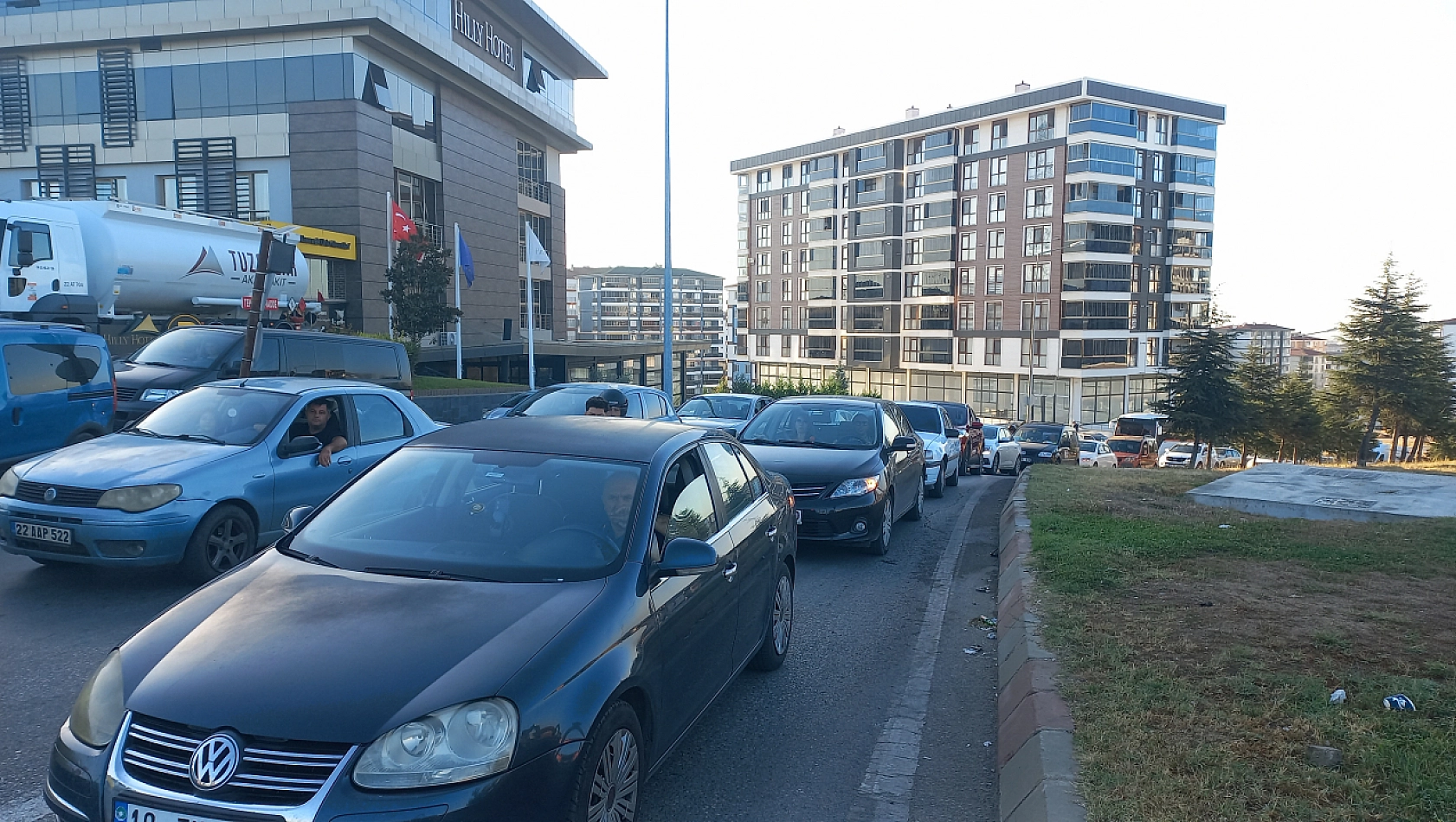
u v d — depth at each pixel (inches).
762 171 3417.8
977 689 209.9
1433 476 495.2
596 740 117.3
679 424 195.9
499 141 1723.7
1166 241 2576.3
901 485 402.0
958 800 154.6
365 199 1309.1
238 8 1278.3
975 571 337.7
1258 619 219.9
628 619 132.0
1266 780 137.4
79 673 194.7
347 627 120.1
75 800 107.0
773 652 212.5
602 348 1813.5
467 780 102.7
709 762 167.3
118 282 717.9
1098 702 168.9
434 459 167.8
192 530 246.8
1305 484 461.4
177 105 1317.7
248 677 109.0
